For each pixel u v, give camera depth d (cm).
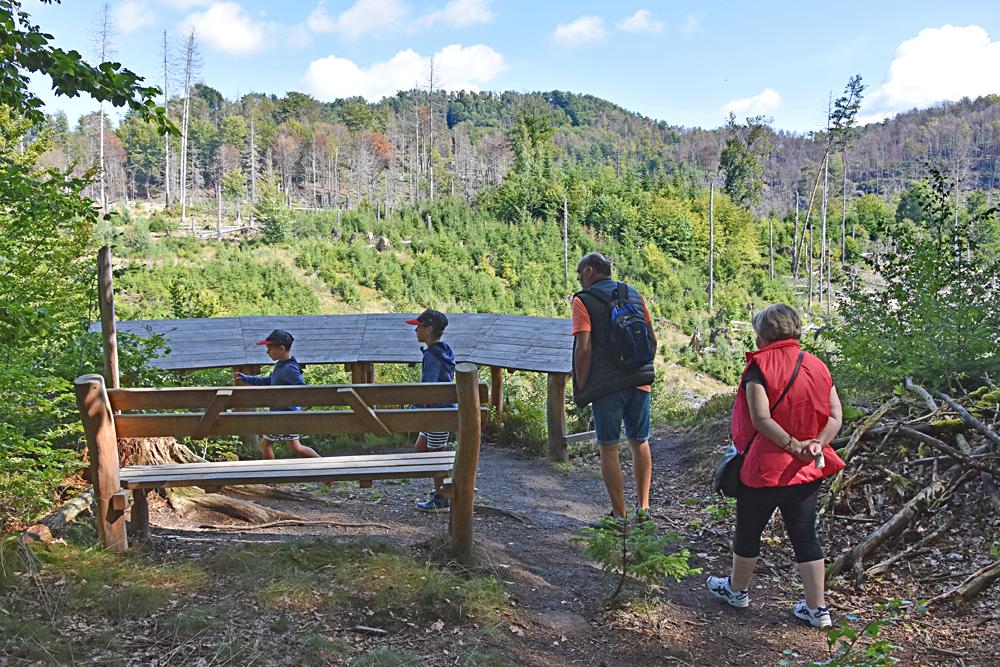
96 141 10575
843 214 9712
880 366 575
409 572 351
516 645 315
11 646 267
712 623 361
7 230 504
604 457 461
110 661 268
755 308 6644
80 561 346
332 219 6544
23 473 402
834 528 462
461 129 17550
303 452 670
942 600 362
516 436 916
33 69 518
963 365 557
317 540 390
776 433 338
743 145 10669
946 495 445
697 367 3866
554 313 5712
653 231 7812
